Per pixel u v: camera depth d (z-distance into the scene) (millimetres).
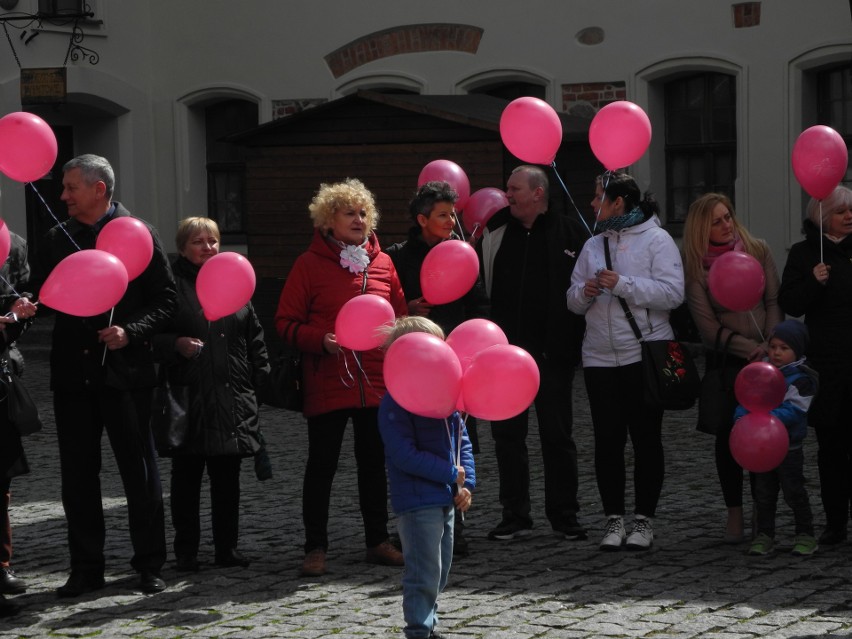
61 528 7895
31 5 18078
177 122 19422
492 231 7465
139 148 19406
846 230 6824
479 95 15805
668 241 7004
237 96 19109
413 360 4887
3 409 6219
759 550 6730
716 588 6082
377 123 14258
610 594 6027
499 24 17375
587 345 7059
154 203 19641
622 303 6922
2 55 17891
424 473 5039
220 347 6656
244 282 6223
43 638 5582
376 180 14312
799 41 15500
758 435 6441
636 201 7090
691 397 6863
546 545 7125
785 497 6766
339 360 6605
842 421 6855
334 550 7148
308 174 14602
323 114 14469
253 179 14828
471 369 4984
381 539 6797
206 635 5551
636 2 16516
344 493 8758
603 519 7785
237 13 18938
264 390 6816
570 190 13891
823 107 15797
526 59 17234
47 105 18453
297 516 8086
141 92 19375
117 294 5828
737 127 16109
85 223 6320
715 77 16453
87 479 6289
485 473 9359
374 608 5910
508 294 7352
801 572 6352
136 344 6203
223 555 6801
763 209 15945
